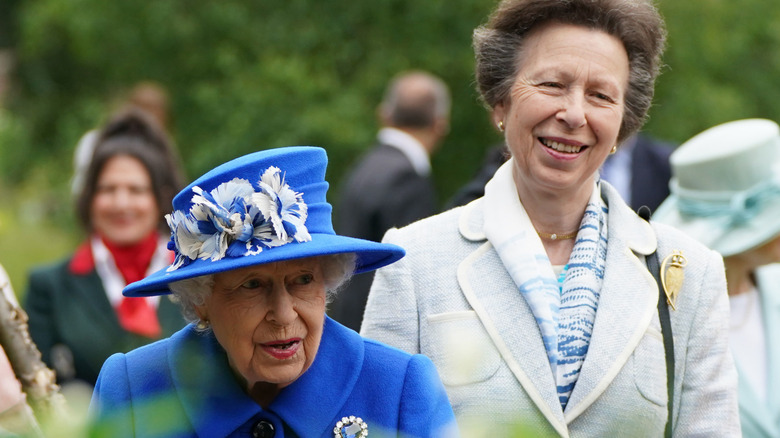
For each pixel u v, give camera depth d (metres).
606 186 4.78
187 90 21.31
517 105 4.48
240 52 20.67
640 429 4.38
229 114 20.11
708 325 4.52
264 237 3.66
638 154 9.59
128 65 21.72
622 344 4.39
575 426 4.36
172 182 7.52
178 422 2.08
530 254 4.52
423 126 10.66
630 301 4.48
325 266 3.89
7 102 26.75
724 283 4.61
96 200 7.35
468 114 20.55
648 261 4.58
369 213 10.35
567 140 4.38
